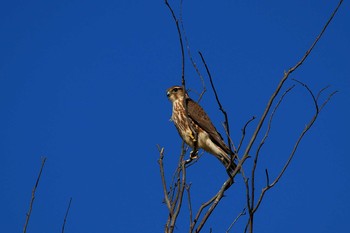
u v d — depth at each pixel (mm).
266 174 8117
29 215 8836
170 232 8367
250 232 7922
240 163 8531
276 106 8617
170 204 8891
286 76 8531
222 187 8641
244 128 8742
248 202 8031
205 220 8367
